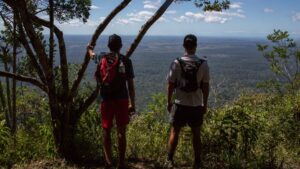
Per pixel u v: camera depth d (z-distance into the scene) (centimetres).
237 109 480
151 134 518
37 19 454
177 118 422
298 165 475
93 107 482
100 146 465
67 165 438
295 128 566
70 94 444
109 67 401
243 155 463
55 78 475
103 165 444
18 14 432
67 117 446
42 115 525
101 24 439
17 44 675
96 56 414
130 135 514
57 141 452
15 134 496
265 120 521
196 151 434
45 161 444
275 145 493
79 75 442
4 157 442
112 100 403
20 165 432
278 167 454
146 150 484
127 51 448
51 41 444
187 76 410
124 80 404
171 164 434
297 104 678
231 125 463
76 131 466
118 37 408
